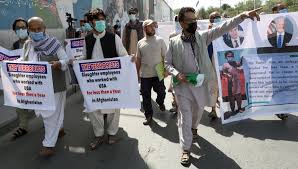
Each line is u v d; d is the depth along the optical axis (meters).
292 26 5.53
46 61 4.98
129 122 6.66
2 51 5.64
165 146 5.32
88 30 8.99
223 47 5.46
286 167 4.43
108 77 5.06
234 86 5.56
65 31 14.62
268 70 5.62
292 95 5.71
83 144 5.57
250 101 5.71
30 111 7.26
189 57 4.57
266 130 5.84
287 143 5.23
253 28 5.54
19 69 4.98
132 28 8.40
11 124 6.72
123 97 5.10
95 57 5.21
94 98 5.18
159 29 15.18
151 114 6.54
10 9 10.26
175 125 6.37
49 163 4.88
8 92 5.20
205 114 6.99
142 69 6.55
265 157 4.75
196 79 4.40
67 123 6.78
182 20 4.50
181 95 4.68
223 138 5.54
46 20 12.97
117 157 4.97
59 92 5.12
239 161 4.66
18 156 5.19
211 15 7.03
